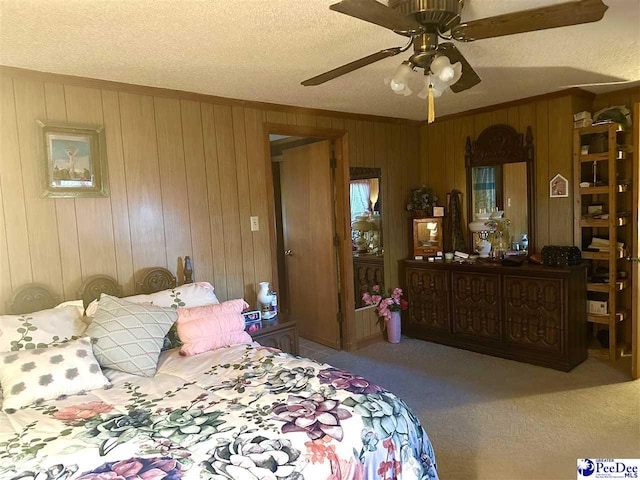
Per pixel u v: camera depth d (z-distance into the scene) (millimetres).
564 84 3586
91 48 2312
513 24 1678
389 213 4828
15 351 2215
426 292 4625
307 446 1520
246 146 3615
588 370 3662
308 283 4887
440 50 1847
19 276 2625
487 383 3498
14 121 2588
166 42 2277
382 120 4641
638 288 3387
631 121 3850
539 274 3732
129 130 3012
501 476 2320
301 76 2955
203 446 1499
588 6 1530
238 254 3578
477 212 4586
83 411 1847
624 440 2600
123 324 2426
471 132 4609
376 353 4359
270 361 2326
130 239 3031
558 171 3988
